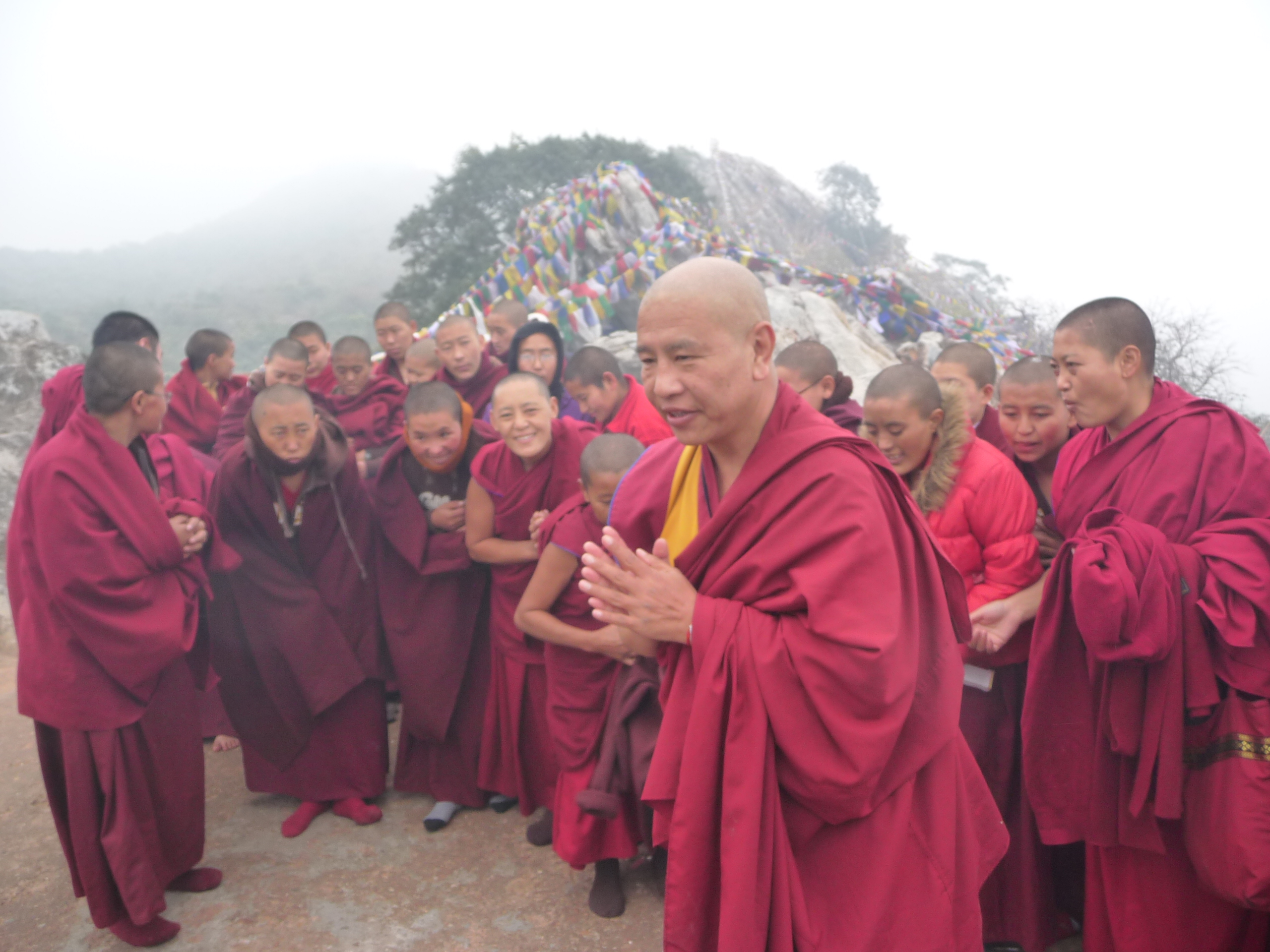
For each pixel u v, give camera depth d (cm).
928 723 188
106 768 307
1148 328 262
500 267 1425
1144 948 264
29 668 307
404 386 653
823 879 186
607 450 311
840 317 1332
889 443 293
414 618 405
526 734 389
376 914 335
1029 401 321
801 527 176
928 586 192
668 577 188
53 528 299
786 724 175
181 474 377
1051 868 297
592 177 1543
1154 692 245
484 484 381
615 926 325
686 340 171
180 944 320
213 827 405
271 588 388
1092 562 240
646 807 331
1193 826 247
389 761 480
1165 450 257
